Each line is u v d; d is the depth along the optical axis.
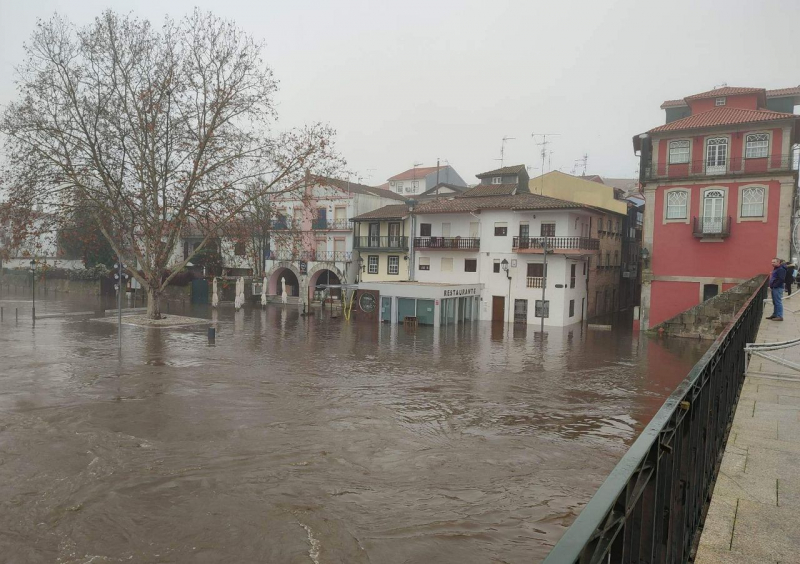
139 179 38.41
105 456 14.47
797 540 3.45
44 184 35.78
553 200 46.72
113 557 9.80
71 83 36.59
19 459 14.14
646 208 39.19
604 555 1.86
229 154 39.38
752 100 38.38
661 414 3.07
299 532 10.74
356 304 51.88
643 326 39.75
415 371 26.17
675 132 37.75
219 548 10.15
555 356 30.84
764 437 5.55
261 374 24.88
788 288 23.91
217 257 64.62
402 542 10.41
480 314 48.88
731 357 6.98
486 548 10.27
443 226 51.09
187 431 16.62
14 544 10.14
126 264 43.81
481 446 15.70
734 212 36.34
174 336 36.53
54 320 44.50
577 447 15.72
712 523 3.70
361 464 14.25
